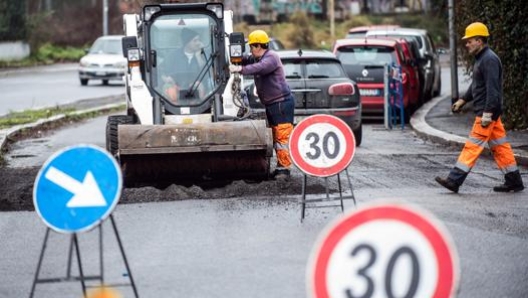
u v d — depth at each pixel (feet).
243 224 88.53
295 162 87.40
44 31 483.10
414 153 142.51
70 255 60.85
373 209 41.22
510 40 156.97
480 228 85.51
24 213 96.78
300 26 461.78
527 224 87.25
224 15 122.31
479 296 64.75
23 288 69.00
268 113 111.86
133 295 66.44
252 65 110.73
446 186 104.12
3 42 445.37
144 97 115.96
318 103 150.00
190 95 117.80
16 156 145.07
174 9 119.44
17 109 228.63
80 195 57.77
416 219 41.11
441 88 284.82
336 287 41.42
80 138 172.35
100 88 309.42
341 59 193.47
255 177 110.01
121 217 92.84
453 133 161.07
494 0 159.74
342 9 505.25
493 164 128.47
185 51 118.93
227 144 104.73
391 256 41.22
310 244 79.97
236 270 72.28
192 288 67.77
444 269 41.06
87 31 503.20
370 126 188.85
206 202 99.60
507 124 159.74
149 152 103.81
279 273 71.00
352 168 124.57
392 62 191.62
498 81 102.94
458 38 209.67
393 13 501.15
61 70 415.03
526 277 69.56
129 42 116.16
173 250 79.25
